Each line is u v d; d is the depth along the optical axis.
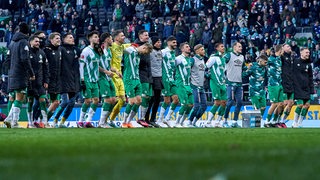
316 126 31.72
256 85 28.34
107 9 45.66
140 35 24.42
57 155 8.59
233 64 27.39
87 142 11.55
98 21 43.81
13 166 7.28
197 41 40.12
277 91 27.80
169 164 7.15
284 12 40.16
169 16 43.12
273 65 27.73
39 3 45.97
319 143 10.99
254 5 40.59
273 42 39.53
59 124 24.27
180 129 21.02
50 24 43.38
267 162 7.33
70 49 23.78
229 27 39.69
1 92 36.16
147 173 6.38
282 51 27.50
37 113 24.16
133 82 24.33
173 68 25.78
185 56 26.25
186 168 6.75
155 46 24.97
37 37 22.72
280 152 8.63
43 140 12.54
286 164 7.13
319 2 41.56
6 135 15.46
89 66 23.45
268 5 40.47
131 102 24.56
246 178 6.02
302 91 27.48
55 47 23.47
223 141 11.63
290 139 12.61
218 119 27.80
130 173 6.41
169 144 10.65
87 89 23.70
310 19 41.62
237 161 7.43
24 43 21.78
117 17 43.19
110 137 13.74
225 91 27.42
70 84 23.70
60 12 43.97
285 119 28.62
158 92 25.25
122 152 8.97
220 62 27.17
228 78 27.48
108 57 23.58
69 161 7.65
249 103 32.78
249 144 10.59
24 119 32.66
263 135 14.91
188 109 26.48
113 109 24.72
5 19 46.56
